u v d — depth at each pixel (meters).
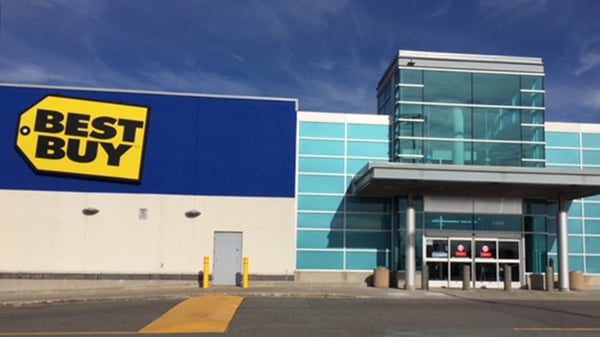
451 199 24.11
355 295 19.36
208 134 23.92
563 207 23.30
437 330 12.20
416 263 23.69
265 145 24.14
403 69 24.53
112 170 23.17
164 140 23.66
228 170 23.80
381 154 24.91
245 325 12.72
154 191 23.31
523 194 23.84
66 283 22.42
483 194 24.06
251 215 23.64
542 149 24.41
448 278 23.67
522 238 24.20
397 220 24.16
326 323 13.03
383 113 27.59
